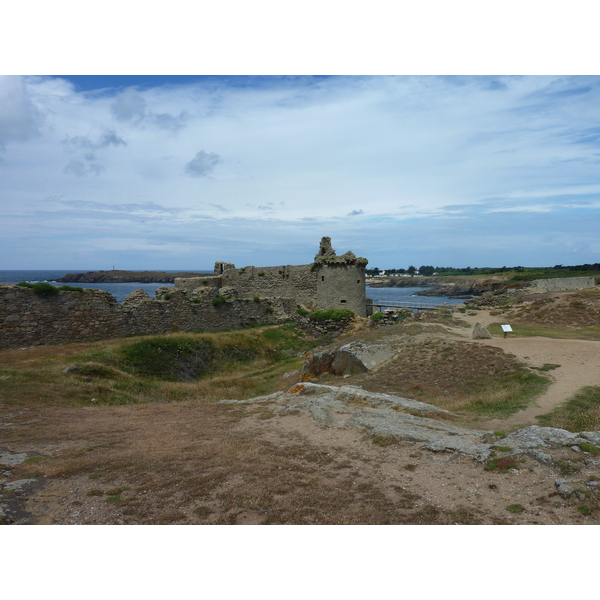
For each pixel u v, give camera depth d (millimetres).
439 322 32844
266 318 41375
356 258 45375
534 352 21000
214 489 8070
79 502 7633
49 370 20438
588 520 6480
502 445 9516
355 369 23172
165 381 24609
